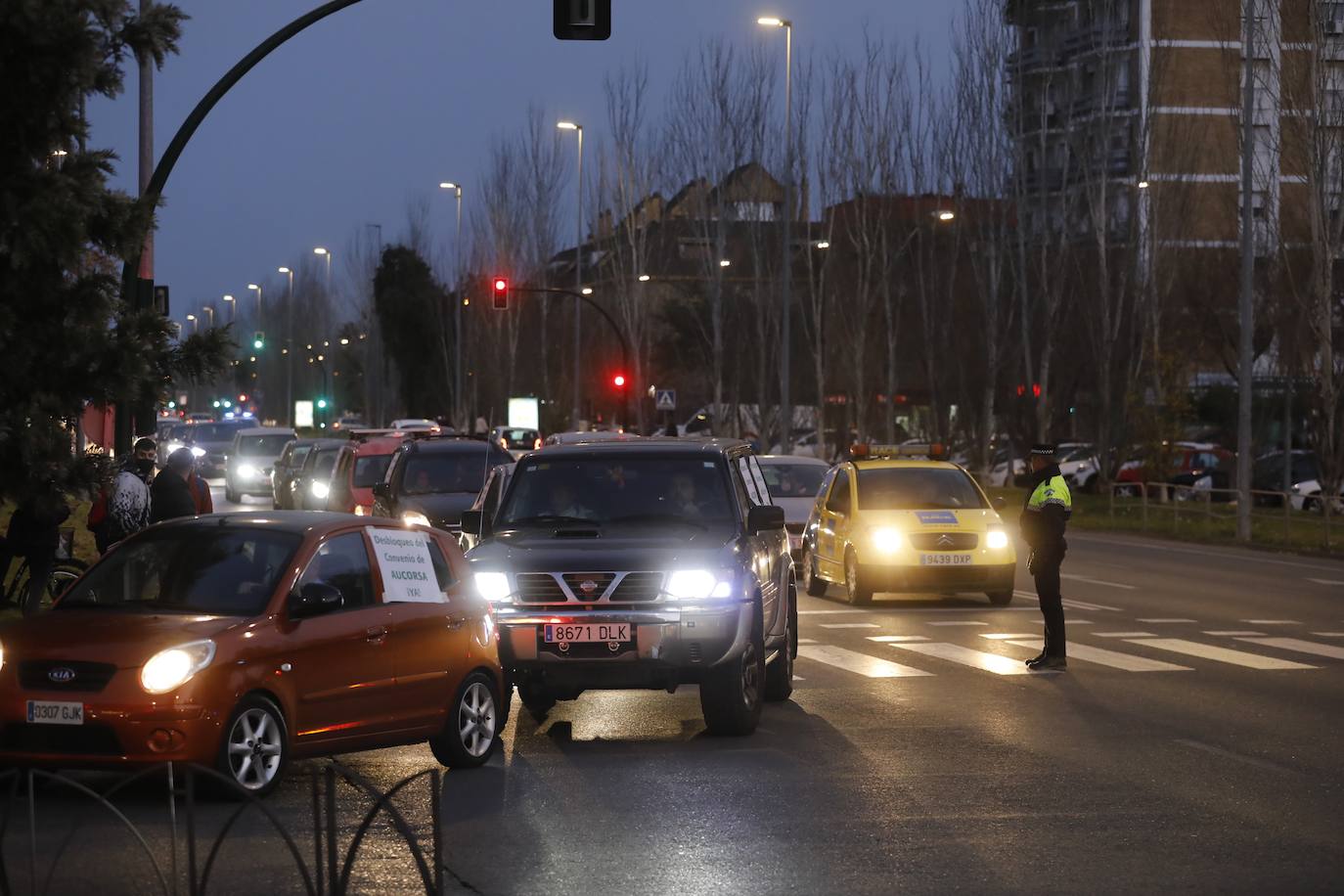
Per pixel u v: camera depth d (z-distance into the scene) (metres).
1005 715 16.33
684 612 14.75
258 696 12.20
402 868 10.19
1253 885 9.72
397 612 13.38
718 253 84.19
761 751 14.41
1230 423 76.00
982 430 71.25
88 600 13.12
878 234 78.88
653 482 16.52
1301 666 20.11
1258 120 59.09
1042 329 68.81
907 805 12.04
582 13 21.52
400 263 129.88
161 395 15.22
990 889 9.65
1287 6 53.97
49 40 13.94
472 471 31.59
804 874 10.02
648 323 92.00
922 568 27.61
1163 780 12.97
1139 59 70.81
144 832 11.14
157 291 24.09
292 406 152.38
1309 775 13.16
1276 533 43.91
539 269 104.62
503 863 10.30
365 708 12.98
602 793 12.56
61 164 14.62
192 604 12.79
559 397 103.00
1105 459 63.25
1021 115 73.19
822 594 30.62
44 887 9.17
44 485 14.73
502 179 104.69
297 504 47.75
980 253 71.75
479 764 13.91
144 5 14.65
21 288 14.62
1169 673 19.48
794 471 36.69
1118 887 9.68
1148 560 38.66
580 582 14.82
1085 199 71.81
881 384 79.50
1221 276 69.12
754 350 86.94
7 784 12.24
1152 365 61.06
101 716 11.73
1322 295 51.78
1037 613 26.89
